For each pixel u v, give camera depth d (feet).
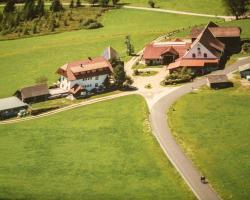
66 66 484.74
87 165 328.08
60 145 362.33
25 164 336.70
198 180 295.69
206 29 522.06
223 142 338.95
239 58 503.20
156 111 402.11
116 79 473.67
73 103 448.24
